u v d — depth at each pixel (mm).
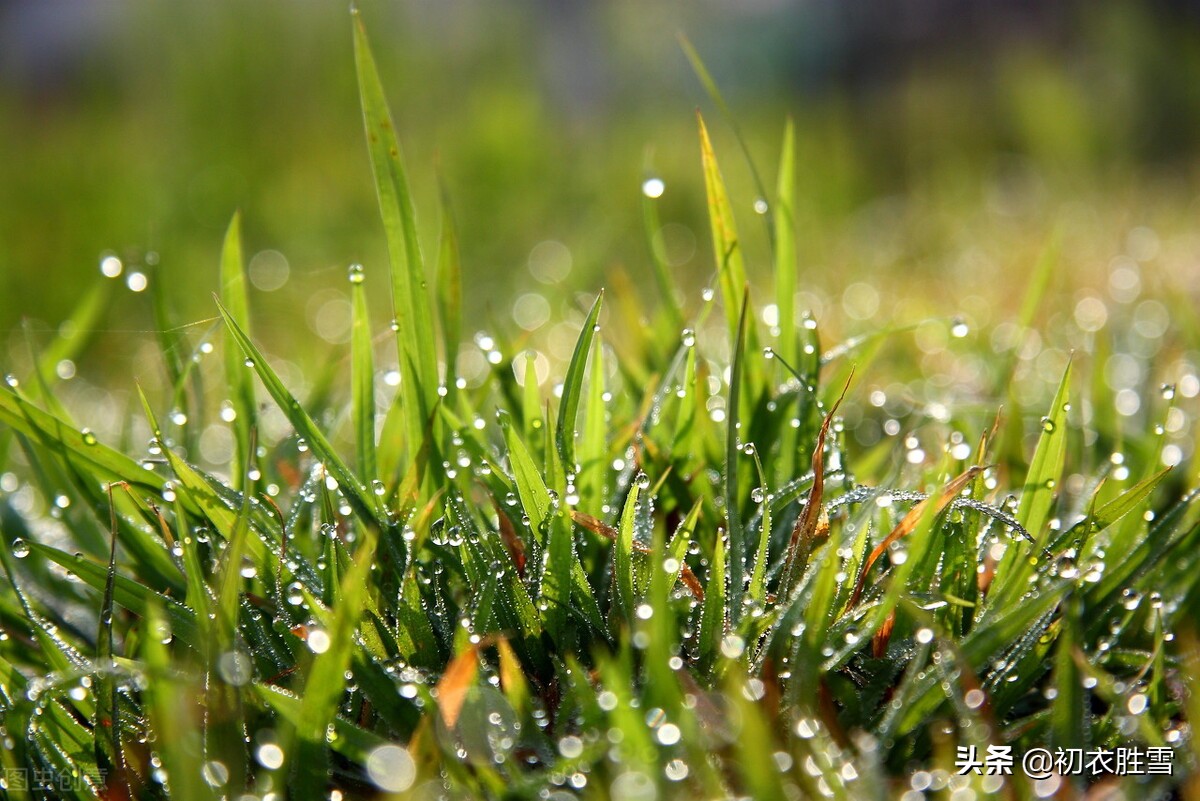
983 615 339
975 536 348
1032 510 351
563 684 335
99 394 616
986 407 416
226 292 385
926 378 495
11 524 388
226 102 1196
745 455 374
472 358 567
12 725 324
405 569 346
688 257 962
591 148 1300
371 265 912
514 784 316
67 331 428
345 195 1074
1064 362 493
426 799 315
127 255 620
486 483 365
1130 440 397
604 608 351
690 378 374
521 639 343
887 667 335
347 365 564
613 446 379
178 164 1108
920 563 345
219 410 504
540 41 1665
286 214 1018
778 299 394
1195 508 363
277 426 454
